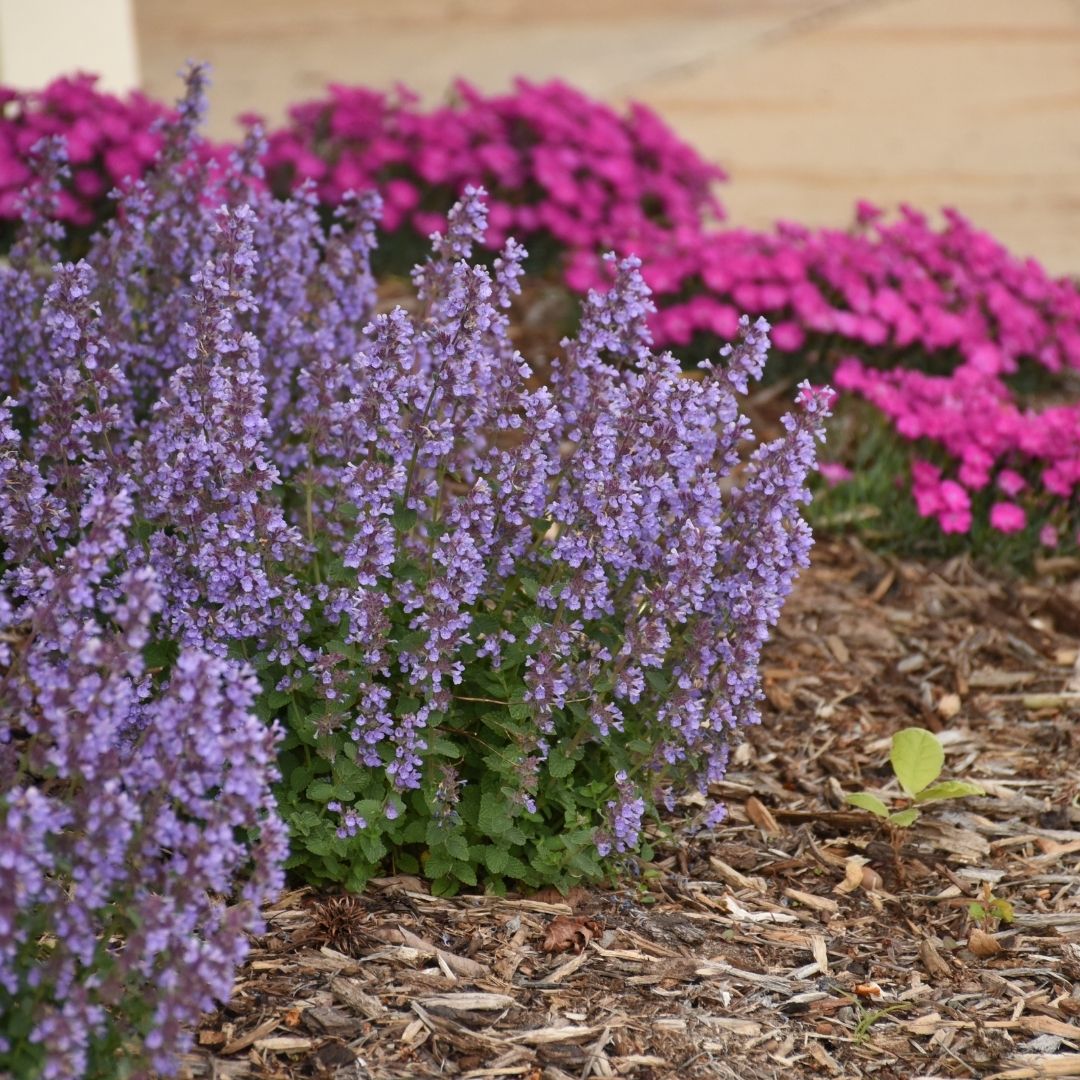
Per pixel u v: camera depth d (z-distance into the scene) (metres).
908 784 5.03
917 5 20.19
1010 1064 4.02
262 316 5.23
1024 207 13.42
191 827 3.38
